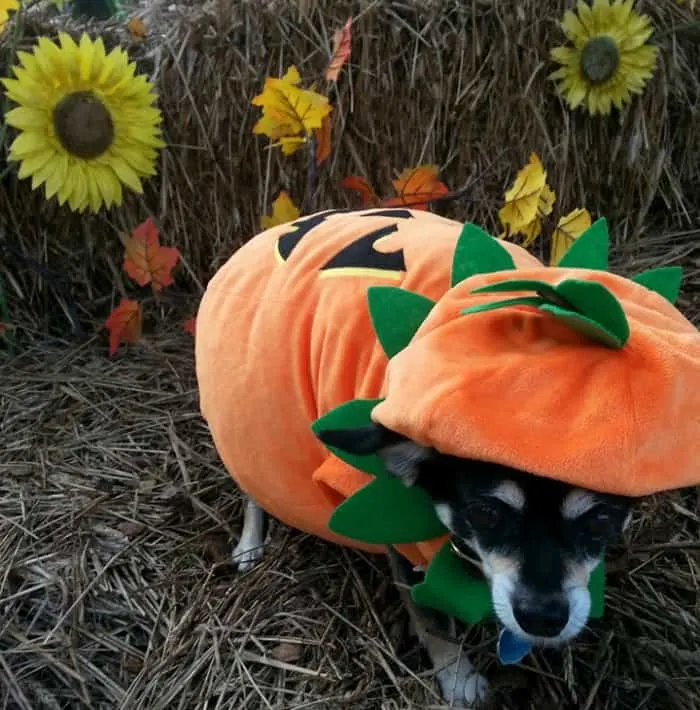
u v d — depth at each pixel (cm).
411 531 36
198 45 75
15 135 72
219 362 44
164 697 43
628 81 82
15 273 76
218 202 79
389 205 71
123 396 69
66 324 79
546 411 28
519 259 40
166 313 80
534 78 82
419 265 37
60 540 53
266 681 44
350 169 81
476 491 33
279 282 42
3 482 58
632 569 50
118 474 60
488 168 78
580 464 27
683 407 28
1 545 53
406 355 31
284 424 41
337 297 38
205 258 82
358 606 48
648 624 46
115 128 67
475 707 42
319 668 44
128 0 93
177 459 61
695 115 89
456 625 45
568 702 42
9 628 47
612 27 80
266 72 76
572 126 85
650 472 27
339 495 40
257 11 75
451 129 82
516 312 31
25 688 44
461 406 28
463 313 31
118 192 69
